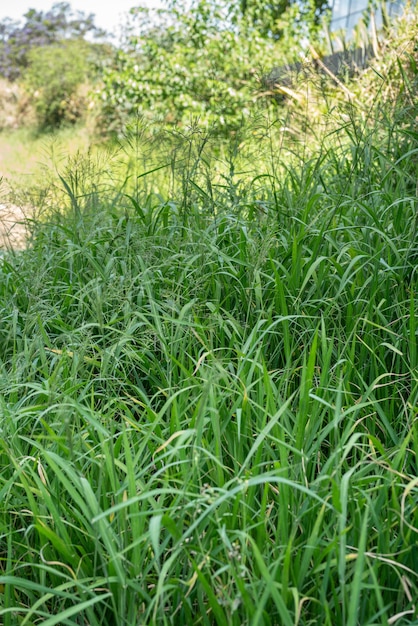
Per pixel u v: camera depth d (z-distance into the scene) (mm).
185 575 1982
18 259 4387
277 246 3375
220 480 2033
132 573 1871
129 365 3061
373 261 3123
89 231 3885
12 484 2211
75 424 2488
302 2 12984
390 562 1805
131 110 13367
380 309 3004
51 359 3160
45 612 1943
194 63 11719
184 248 3537
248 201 4027
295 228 3605
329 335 3018
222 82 10852
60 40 24828
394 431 2510
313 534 1827
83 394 2566
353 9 9844
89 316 3434
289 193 3834
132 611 1841
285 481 1765
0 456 2439
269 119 4375
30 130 18656
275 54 11148
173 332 3031
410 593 1900
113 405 2881
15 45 26453
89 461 2309
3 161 13078
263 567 1632
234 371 2855
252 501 2053
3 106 19891
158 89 11844
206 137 3828
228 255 3576
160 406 2871
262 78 5281
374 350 2832
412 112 4195
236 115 9977
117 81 12695
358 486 2100
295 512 2047
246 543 1885
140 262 3236
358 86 5484
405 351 2832
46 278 3676
